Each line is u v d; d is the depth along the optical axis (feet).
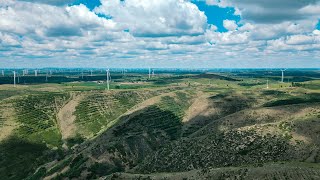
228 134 408.26
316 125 380.99
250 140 380.37
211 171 304.71
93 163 460.14
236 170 290.35
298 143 352.49
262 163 310.45
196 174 309.42
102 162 466.29
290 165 284.20
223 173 292.61
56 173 463.42
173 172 357.61
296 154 338.34
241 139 386.93
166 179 313.73
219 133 423.64
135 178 332.19
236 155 362.12
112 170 454.81
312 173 258.98
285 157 338.54
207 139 417.49
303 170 265.34
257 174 274.16
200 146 406.41
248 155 357.00
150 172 387.75
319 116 413.39
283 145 356.79
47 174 474.90
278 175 265.54
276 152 348.18
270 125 404.77
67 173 447.42
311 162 315.99
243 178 274.98
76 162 474.08
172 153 419.74
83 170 447.42
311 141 352.49
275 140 367.86
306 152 337.93
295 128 381.60
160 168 395.75
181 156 402.52
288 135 371.15
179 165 385.29
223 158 365.40
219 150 381.40
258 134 388.37
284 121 410.93
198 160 378.94
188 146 420.36
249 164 320.91
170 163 398.21
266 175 269.23
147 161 432.25
